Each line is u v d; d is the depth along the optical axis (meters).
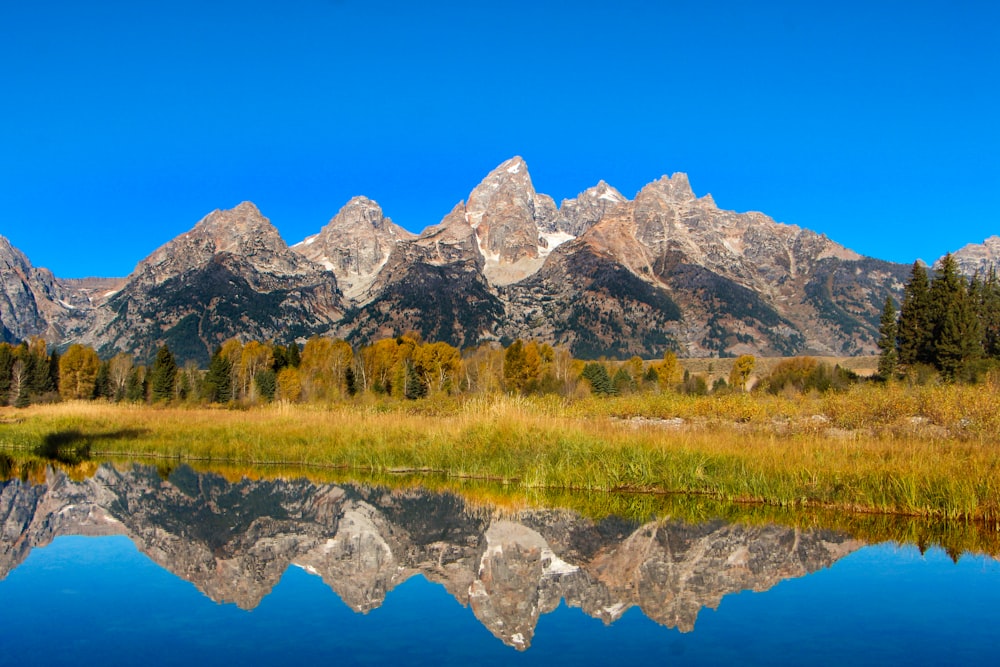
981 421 28.91
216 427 41.00
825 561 16.25
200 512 22.31
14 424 48.81
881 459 23.17
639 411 40.44
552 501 23.42
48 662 11.12
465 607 13.66
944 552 16.81
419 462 30.02
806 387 62.69
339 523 20.64
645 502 22.92
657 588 14.72
